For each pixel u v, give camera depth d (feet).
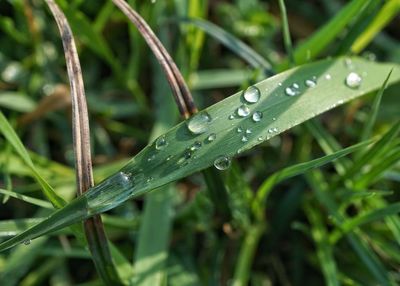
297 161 0.66
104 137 0.67
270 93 0.48
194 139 0.46
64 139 0.67
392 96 0.65
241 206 0.57
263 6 0.72
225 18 0.70
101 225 0.47
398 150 0.52
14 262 0.56
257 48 0.70
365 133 0.58
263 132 0.46
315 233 0.59
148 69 0.71
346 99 0.50
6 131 0.48
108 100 0.68
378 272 0.54
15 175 0.62
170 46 0.68
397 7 0.59
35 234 0.43
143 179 0.44
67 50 0.46
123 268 0.53
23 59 0.69
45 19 0.69
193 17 0.62
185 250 0.61
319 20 0.73
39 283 0.61
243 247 0.59
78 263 0.63
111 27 0.70
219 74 0.68
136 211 0.64
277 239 0.63
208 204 0.57
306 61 0.55
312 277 0.63
